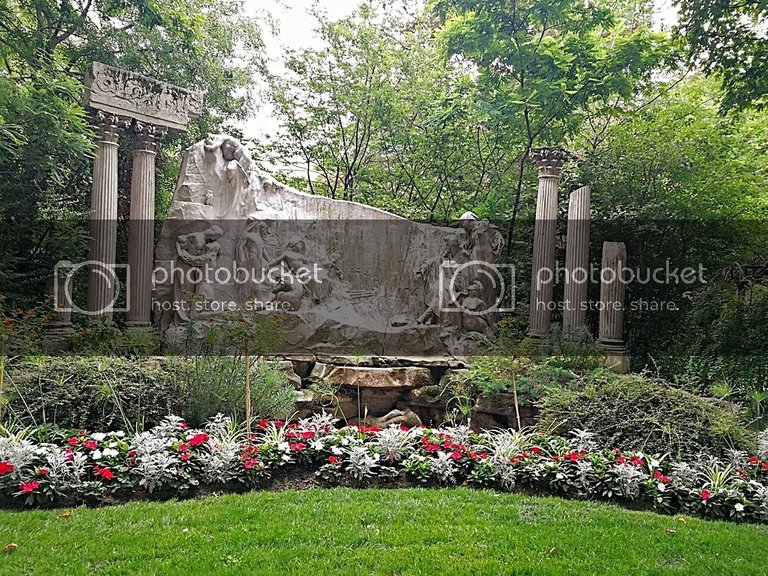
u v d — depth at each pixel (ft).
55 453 18.83
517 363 30.37
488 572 14.26
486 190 64.23
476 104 51.21
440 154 63.21
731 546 16.65
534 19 49.24
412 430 24.43
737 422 24.14
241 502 18.51
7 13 40.91
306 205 38.73
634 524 18.07
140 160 38.55
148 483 19.02
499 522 17.65
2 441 19.12
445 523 17.29
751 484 20.51
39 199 45.21
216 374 26.25
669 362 43.52
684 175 51.78
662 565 15.23
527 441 23.68
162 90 39.14
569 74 48.65
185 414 25.00
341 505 18.48
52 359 26.00
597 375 30.35
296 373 33.53
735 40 42.19
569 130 52.06
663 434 22.99
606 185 53.21
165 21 46.11
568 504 19.72
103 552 14.70
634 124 54.49
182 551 14.93
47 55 41.14
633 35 46.91
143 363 26.73
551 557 15.34
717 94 54.60
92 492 18.33
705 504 19.71
